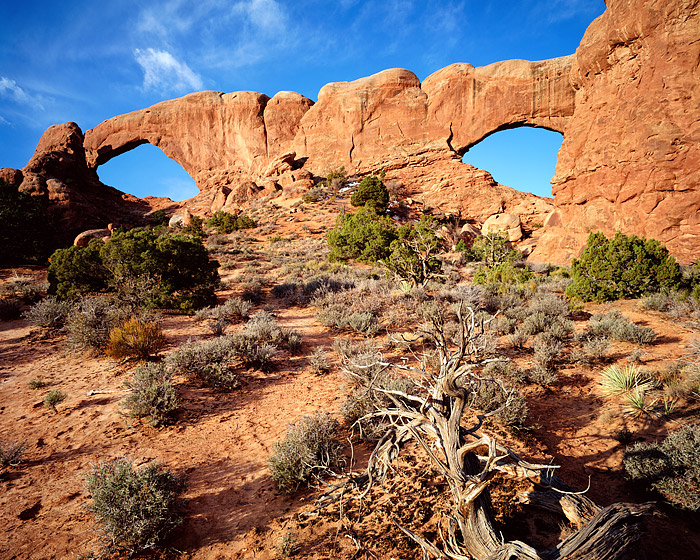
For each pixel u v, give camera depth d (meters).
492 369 7.92
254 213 53.69
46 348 10.45
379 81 70.56
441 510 4.12
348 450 5.42
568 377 8.23
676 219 27.02
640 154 29.02
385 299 15.79
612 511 3.21
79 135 66.25
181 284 15.98
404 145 69.25
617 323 10.43
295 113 79.62
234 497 4.55
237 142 82.25
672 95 27.66
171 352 9.28
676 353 8.53
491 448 3.04
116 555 3.65
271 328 11.02
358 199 52.38
